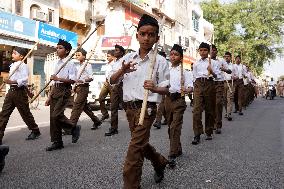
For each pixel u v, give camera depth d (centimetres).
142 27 318
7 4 1636
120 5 2328
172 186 366
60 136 559
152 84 300
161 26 325
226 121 964
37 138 655
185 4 3578
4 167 442
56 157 498
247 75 1360
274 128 822
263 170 436
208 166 453
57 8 1986
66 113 1123
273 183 383
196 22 3947
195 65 641
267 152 542
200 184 375
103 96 865
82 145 591
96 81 1285
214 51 736
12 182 379
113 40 2253
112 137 676
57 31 1845
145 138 308
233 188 364
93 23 2358
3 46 1628
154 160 355
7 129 764
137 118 321
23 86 605
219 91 741
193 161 480
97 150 549
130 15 2430
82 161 475
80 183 376
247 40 4328
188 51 3628
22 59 608
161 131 763
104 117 877
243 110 1345
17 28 1567
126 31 2327
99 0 2372
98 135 700
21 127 796
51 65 1738
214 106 649
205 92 629
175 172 422
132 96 324
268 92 2744
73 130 595
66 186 366
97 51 2308
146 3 2630
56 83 548
